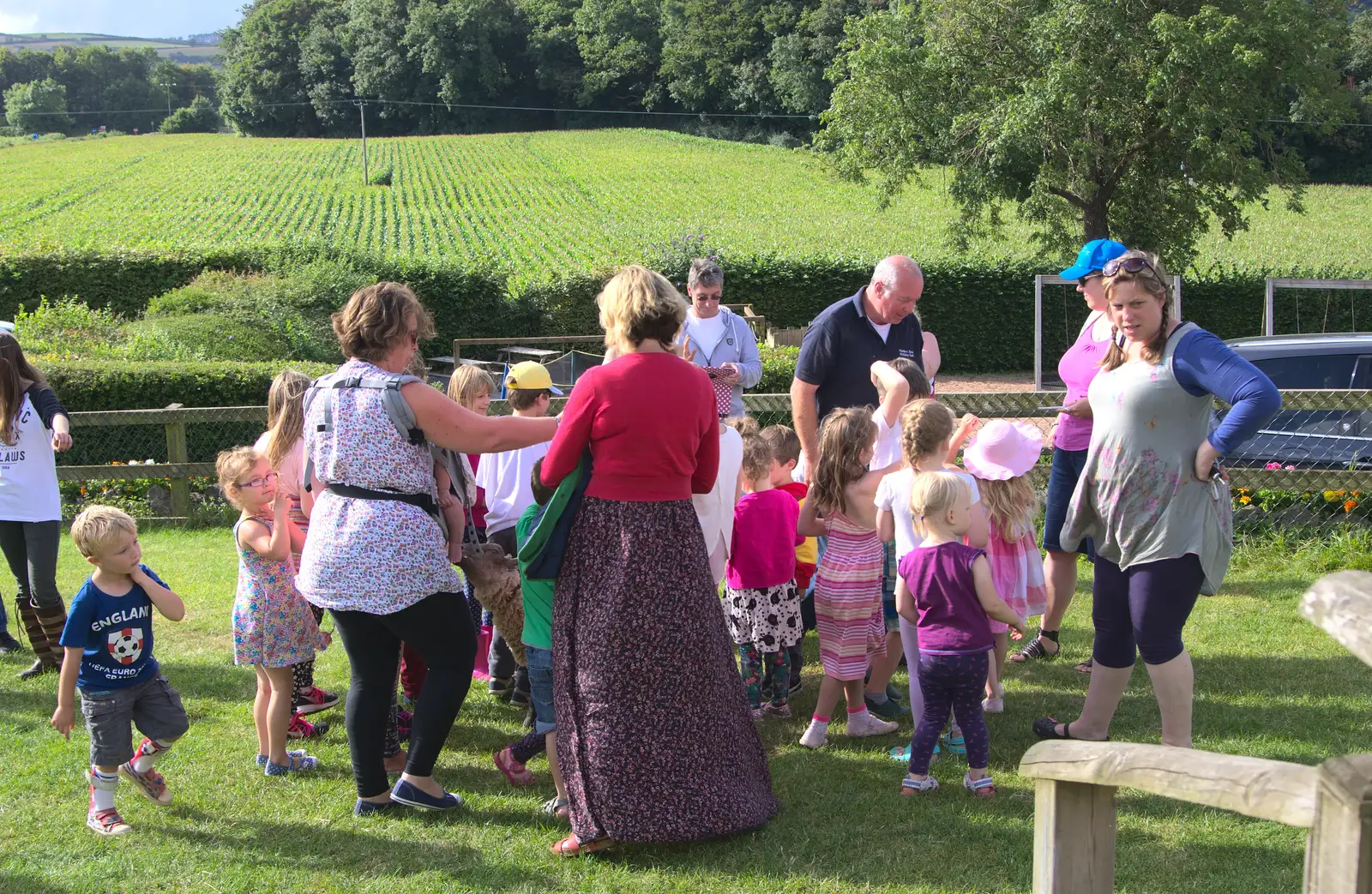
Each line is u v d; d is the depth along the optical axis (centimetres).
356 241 4369
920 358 510
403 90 10394
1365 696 438
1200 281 2616
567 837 338
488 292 2630
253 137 9800
